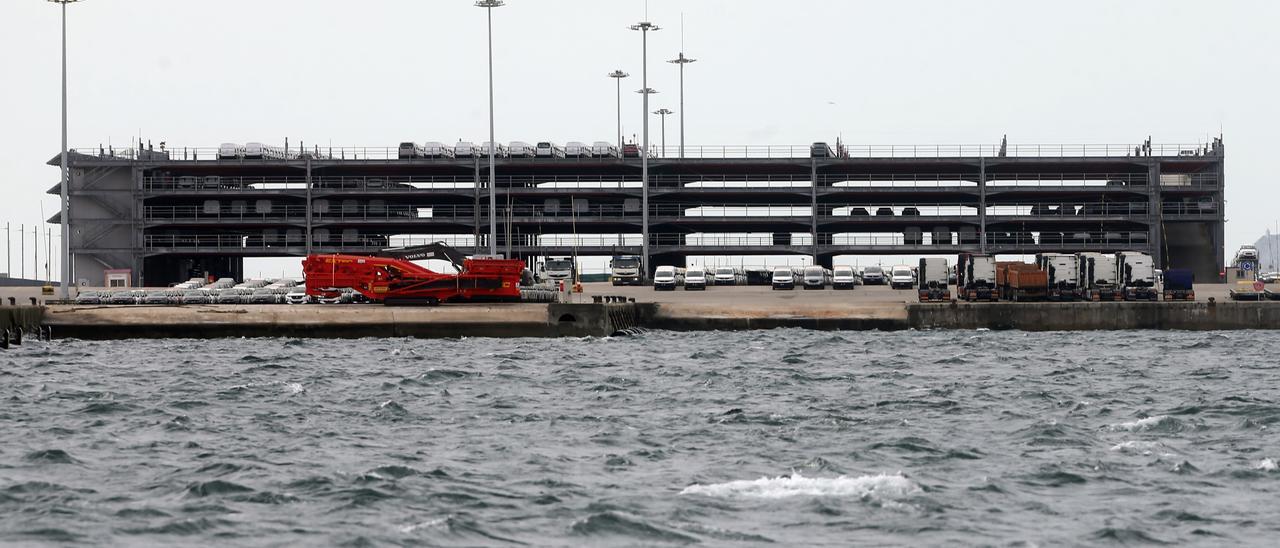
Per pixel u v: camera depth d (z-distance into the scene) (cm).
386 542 5816
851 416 9275
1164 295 17988
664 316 17425
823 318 17350
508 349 14750
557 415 9375
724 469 7288
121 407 9744
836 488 6775
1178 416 9181
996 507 6425
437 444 8144
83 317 16225
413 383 11312
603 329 16288
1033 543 5797
